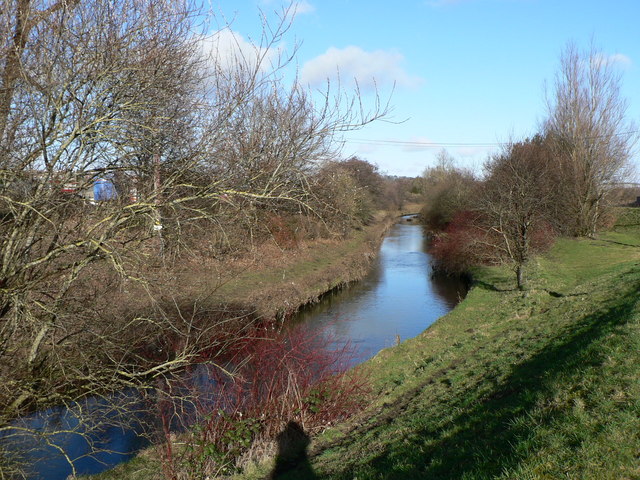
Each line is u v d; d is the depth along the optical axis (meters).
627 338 7.20
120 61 5.91
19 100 5.73
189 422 8.34
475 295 19.62
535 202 20.73
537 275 21.44
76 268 6.23
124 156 6.21
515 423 5.62
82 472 7.90
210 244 7.00
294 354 10.66
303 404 8.86
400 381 10.61
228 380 8.92
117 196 6.43
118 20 5.91
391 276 28.27
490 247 25.53
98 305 6.95
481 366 9.91
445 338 13.66
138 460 7.80
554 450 4.71
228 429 7.79
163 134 6.14
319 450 7.95
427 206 52.44
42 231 6.33
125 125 6.10
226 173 6.04
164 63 6.06
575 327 10.23
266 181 6.04
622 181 34.38
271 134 6.00
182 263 7.19
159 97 6.01
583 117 34.12
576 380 6.29
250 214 6.35
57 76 5.75
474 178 44.00
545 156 32.34
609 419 5.02
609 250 27.81
